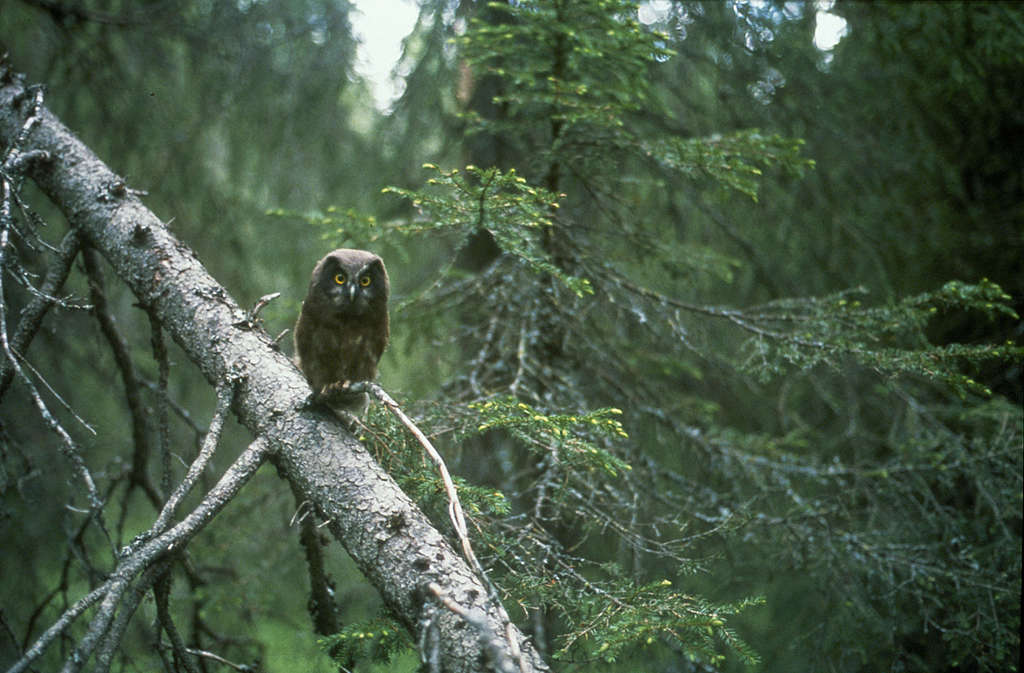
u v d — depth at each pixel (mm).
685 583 6117
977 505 5793
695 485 5395
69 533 4727
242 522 6680
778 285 7188
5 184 3676
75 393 7258
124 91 6859
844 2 6668
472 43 4934
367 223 4953
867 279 7066
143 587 2957
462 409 4199
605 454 3508
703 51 6910
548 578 3572
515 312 5406
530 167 5309
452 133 6945
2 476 3943
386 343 3826
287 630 6852
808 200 7094
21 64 6652
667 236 6852
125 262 3963
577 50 4469
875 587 5688
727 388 7395
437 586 2750
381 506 3141
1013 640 4672
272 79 7301
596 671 3703
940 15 6133
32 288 3402
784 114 6965
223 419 3490
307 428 3428
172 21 6988
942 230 7230
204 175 7691
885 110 7152
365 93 7754
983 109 7203
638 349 6457
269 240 7738
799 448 6961
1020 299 6961
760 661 2898
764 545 5672
